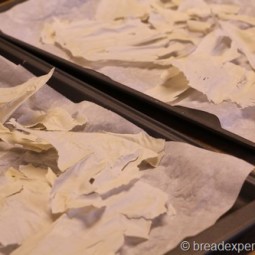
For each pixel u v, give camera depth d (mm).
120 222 469
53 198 487
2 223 463
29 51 789
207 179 503
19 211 480
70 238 447
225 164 505
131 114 613
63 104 650
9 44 803
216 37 812
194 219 476
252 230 447
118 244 443
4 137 581
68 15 949
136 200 495
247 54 783
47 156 562
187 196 502
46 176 527
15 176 537
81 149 548
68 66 731
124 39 840
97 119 609
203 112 634
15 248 449
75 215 468
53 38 861
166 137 569
